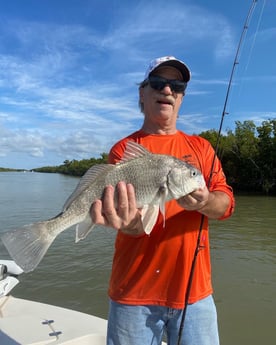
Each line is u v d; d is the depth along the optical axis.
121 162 0.92
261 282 3.38
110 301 1.02
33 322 1.54
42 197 11.28
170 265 0.95
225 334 2.46
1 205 8.90
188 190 0.89
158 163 0.91
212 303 1.00
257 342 2.36
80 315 1.62
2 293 1.72
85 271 3.59
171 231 0.95
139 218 0.89
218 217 0.98
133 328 0.95
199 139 1.10
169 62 1.02
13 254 0.87
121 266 0.99
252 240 5.12
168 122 1.05
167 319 0.96
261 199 11.49
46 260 3.95
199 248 0.95
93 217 0.87
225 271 3.71
